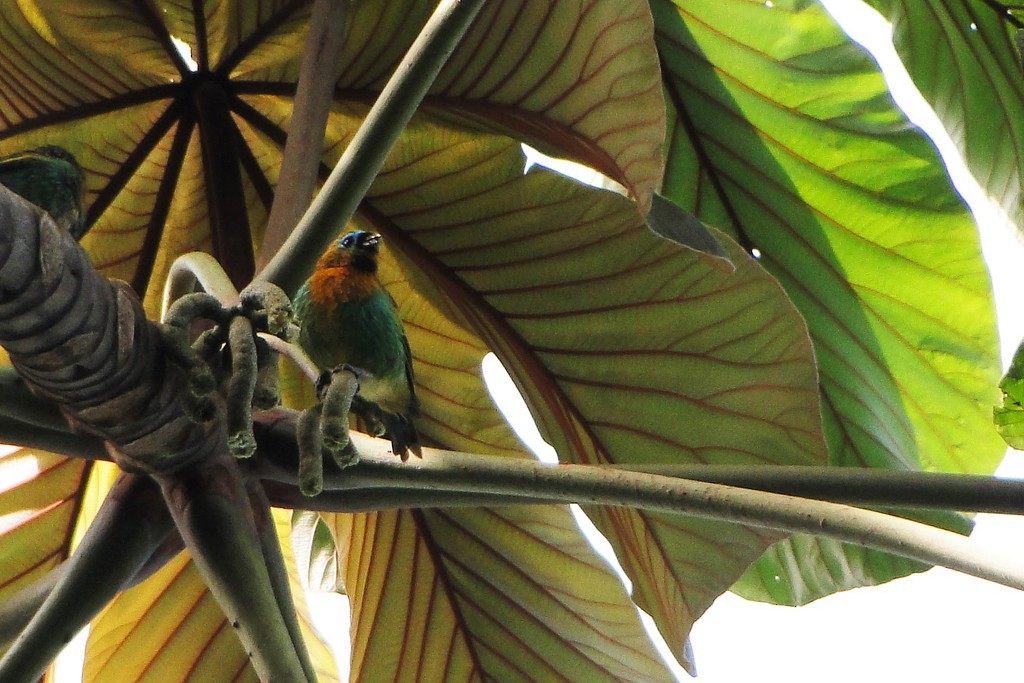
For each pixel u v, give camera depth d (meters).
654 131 5.21
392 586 5.41
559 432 5.38
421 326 5.41
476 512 5.39
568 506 5.39
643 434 5.34
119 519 5.12
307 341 5.22
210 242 5.43
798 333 5.30
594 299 5.33
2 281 5.03
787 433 5.31
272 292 5.08
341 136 5.39
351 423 5.40
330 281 5.22
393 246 5.38
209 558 5.11
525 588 5.41
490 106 5.29
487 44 5.26
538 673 5.41
